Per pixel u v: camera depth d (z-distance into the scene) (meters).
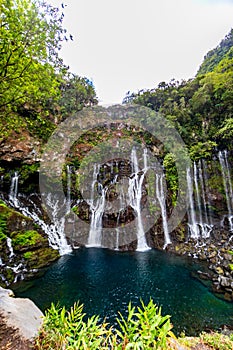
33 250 8.33
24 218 8.67
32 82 4.73
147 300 5.95
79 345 1.73
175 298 6.04
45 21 4.38
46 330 2.18
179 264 8.68
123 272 7.89
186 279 7.25
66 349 1.76
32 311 2.97
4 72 4.38
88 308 5.55
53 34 4.54
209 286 6.73
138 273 7.80
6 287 6.49
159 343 1.53
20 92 4.88
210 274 7.60
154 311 1.65
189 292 6.37
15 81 4.49
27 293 6.25
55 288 6.58
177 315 5.26
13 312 2.75
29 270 7.58
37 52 4.55
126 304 5.77
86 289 6.55
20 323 2.54
